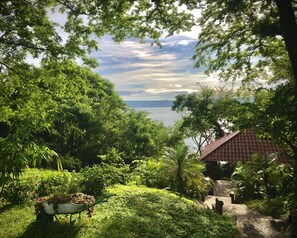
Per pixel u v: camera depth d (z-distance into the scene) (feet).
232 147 66.08
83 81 52.16
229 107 41.91
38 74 46.29
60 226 30.07
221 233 35.12
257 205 52.16
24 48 44.55
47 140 85.71
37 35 43.06
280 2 34.14
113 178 51.57
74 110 88.74
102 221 32.01
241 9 38.34
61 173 48.39
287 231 39.63
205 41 49.44
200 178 57.31
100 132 96.32
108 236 27.91
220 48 49.88
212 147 76.74
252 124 36.78
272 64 52.70
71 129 87.66
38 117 40.88
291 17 34.19
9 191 39.04
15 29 42.09
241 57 53.93
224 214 43.04
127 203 40.11
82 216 33.17
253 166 59.62
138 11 41.68
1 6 39.55
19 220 31.99
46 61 45.24
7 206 36.60
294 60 34.06
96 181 43.80
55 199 29.86
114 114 115.55
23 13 41.65
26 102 46.78
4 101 46.96
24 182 42.60
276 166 52.54
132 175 62.59
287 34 34.30
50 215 30.53
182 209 41.19
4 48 43.52
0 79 46.16
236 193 60.75
